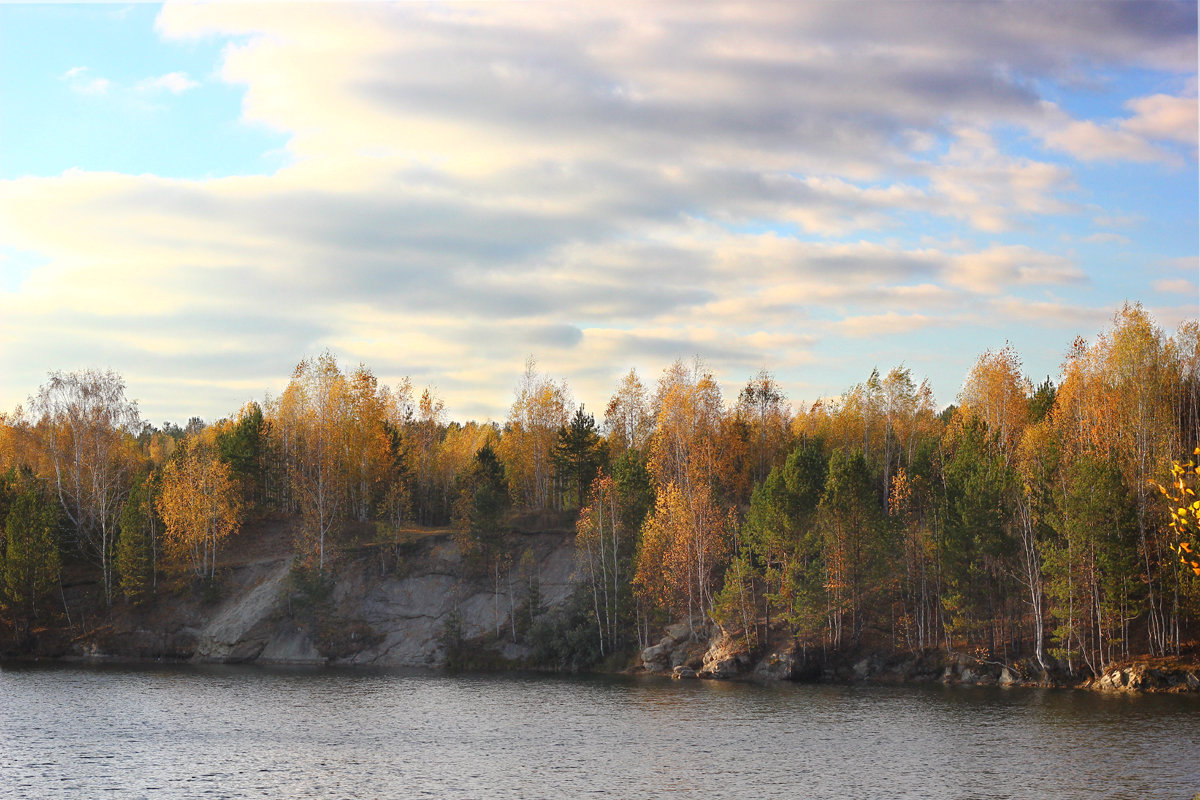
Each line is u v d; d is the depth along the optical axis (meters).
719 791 52.28
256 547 135.50
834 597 100.50
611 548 118.50
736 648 105.50
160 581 128.62
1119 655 90.94
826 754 61.84
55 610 123.88
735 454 135.62
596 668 113.06
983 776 54.84
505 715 79.25
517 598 125.31
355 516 143.50
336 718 77.44
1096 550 89.19
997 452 113.81
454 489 153.00
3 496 132.75
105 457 136.50
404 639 121.31
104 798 50.91
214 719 76.25
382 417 149.25
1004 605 98.00
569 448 139.25
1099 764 57.38
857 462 102.94
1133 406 100.19
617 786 53.62
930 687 93.50
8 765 58.50
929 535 103.88
